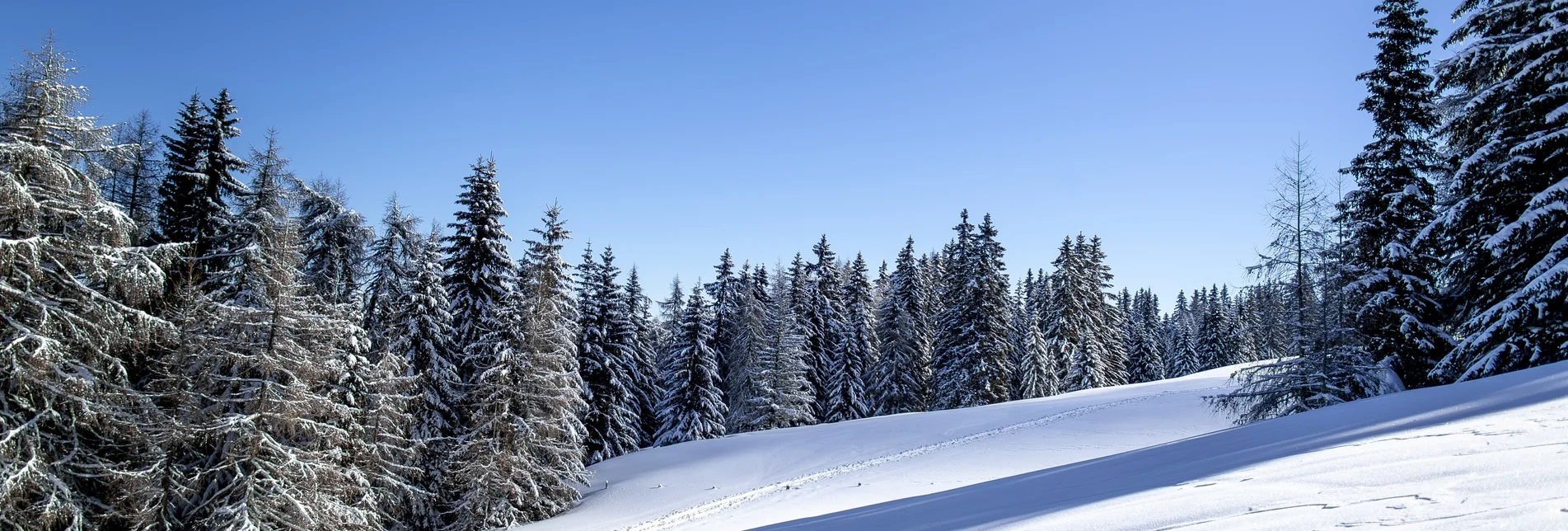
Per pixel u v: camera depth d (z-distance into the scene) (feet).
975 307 161.17
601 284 132.36
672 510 81.05
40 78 48.49
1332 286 59.57
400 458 82.17
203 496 59.31
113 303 51.26
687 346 142.61
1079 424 98.12
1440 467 15.67
